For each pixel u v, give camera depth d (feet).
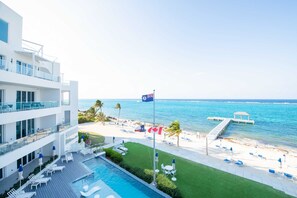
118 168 54.39
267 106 454.40
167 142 95.30
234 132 151.23
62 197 37.29
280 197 40.81
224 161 68.13
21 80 42.91
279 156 81.25
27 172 48.19
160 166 59.16
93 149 71.77
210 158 71.51
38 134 50.16
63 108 77.00
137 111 371.97
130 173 50.72
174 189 40.52
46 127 62.85
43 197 37.01
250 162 69.15
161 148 84.79
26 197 35.37
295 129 164.96
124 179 47.98
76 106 82.43
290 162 71.87
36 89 60.49
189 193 41.29
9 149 38.27
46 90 63.16
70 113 80.02
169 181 43.88
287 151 93.45
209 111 344.28
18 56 49.67
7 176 45.47
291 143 114.42
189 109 392.27
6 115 38.17
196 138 117.91
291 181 51.21
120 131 130.41
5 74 37.65
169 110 374.84
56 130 61.26
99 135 112.98
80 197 37.52
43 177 46.47
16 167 48.91
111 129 138.92
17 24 48.85
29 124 56.13
